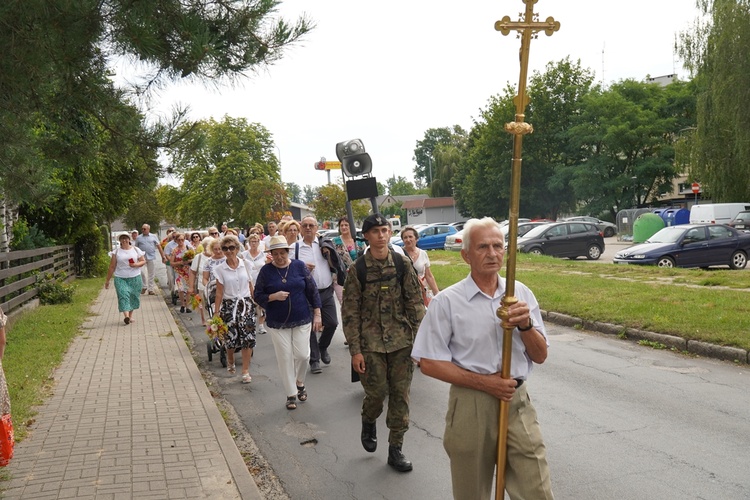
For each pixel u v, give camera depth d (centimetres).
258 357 1061
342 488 520
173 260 1644
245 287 898
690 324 1027
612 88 5781
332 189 4394
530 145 5788
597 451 569
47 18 524
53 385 821
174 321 1399
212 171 6159
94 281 2508
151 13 538
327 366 955
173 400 743
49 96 621
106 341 1149
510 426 332
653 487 491
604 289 1502
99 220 2861
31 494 482
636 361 912
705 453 554
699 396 727
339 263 925
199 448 579
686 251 2158
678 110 5688
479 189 6122
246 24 585
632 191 5478
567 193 5850
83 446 586
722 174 3334
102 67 604
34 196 802
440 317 338
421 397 765
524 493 325
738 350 888
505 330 321
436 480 526
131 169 750
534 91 5762
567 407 701
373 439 581
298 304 743
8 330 1204
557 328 1203
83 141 709
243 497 475
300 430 672
